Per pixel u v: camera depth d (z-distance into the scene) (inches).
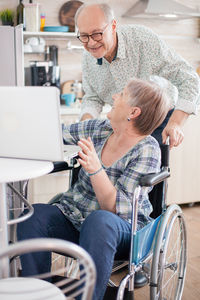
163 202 68.6
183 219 68.6
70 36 144.1
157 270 58.8
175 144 68.9
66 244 32.1
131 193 59.7
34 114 50.3
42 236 59.6
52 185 123.6
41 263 57.1
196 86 82.0
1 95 50.8
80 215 63.6
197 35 162.9
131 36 83.4
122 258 60.2
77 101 138.6
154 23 155.6
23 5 133.5
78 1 143.6
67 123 126.8
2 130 52.1
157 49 83.5
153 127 60.7
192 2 157.9
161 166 68.2
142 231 56.4
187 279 87.6
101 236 53.4
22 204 75.7
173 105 96.3
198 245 106.3
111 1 148.3
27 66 142.8
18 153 52.7
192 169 138.0
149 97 58.4
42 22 136.6
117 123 61.2
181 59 85.1
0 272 47.6
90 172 57.5
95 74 90.4
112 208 59.9
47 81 134.5
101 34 74.8
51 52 141.9
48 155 51.5
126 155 61.9
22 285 43.9
